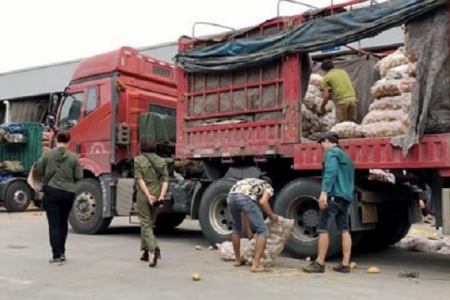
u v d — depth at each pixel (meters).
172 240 11.40
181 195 10.57
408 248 10.29
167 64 12.85
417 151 7.33
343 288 6.59
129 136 11.68
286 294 6.24
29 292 6.27
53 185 7.97
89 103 12.15
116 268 7.77
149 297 6.05
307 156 8.52
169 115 12.27
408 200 9.41
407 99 7.49
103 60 12.10
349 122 8.35
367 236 10.17
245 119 9.51
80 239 11.16
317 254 8.34
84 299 5.95
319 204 7.64
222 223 9.88
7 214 17.83
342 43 8.30
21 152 19.31
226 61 9.63
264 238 7.59
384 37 12.07
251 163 9.73
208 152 9.93
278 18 9.10
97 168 11.83
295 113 8.77
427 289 6.60
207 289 6.47
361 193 8.30
